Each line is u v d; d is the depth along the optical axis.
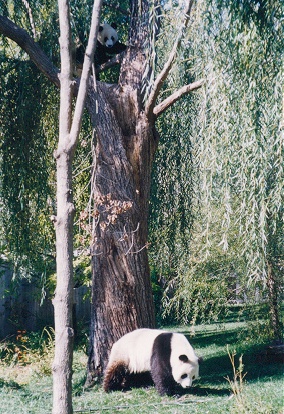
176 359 7.18
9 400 7.46
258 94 5.53
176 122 9.39
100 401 7.27
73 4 8.79
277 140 5.19
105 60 9.22
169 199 9.77
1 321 14.28
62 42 4.07
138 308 8.15
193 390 7.66
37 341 12.91
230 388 7.57
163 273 11.37
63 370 3.62
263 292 10.74
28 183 9.15
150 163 8.48
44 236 10.24
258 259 5.87
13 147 9.07
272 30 5.51
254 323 11.07
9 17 9.30
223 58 5.63
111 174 8.12
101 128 8.18
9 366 11.45
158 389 7.34
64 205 3.81
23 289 14.95
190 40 6.19
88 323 16.34
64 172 3.88
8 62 9.10
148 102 8.13
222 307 11.61
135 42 8.65
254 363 10.03
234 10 5.57
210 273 10.85
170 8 6.02
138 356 7.61
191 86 7.99
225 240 5.78
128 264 8.09
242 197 5.70
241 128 5.66
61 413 3.58
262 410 6.03
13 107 9.11
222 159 5.68
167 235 10.02
